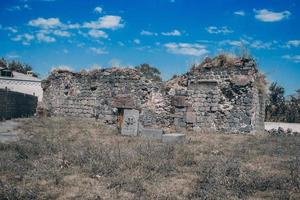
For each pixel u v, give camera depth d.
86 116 25.66
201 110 20.53
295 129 30.72
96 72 25.30
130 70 23.56
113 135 17.34
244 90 19.52
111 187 7.56
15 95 26.48
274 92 42.12
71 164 9.56
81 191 7.26
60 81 28.11
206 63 20.92
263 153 12.51
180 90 21.31
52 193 6.98
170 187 7.73
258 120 21.14
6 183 7.38
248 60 19.73
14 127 19.17
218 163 9.74
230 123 19.66
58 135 15.85
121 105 23.36
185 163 10.21
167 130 20.00
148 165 9.42
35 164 9.23
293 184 7.87
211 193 7.13
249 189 7.59
